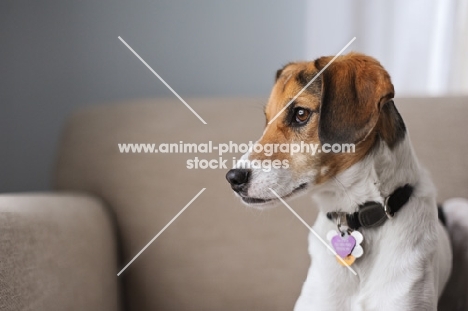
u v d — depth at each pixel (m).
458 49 2.00
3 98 2.08
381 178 1.16
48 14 2.07
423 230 1.17
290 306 1.59
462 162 1.58
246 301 1.61
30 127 2.10
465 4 1.98
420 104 1.66
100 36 2.08
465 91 2.01
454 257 1.47
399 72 2.01
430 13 1.99
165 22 2.08
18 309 1.09
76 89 2.10
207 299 1.62
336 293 1.20
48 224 1.30
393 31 2.00
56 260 1.28
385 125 1.17
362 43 1.99
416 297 1.13
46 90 2.09
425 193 1.21
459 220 1.48
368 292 1.17
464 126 1.61
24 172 2.11
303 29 2.05
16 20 2.06
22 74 2.08
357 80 1.13
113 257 1.61
